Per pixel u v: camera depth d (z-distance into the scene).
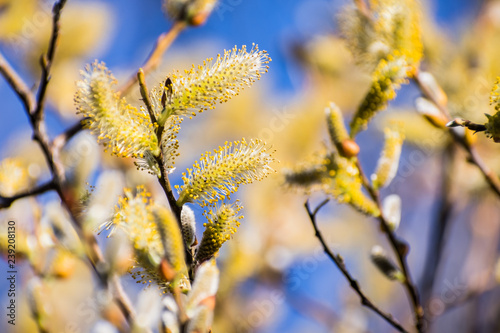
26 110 0.50
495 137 0.43
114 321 0.50
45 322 0.52
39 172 0.57
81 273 0.60
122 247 0.47
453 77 0.62
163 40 0.56
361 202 0.50
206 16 0.57
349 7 0.54
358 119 0.50
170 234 0.43
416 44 0.53
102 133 0.45
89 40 0.65
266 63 0.46
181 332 0.42
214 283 0.43
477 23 0.69
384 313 0.50
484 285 0.66
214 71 0.45
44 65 0.49
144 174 0.56
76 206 0.48
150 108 0.45
